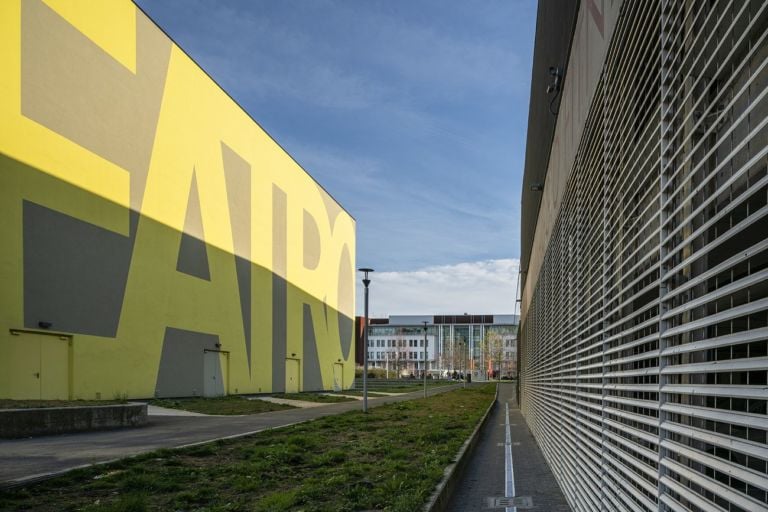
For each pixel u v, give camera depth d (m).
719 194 2.51
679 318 3.13
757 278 2.12
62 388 22.41
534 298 16.86
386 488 7.39
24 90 21.16
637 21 4.17
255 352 39.19
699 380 2.99
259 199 40.59
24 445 12.46
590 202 6.36
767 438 2.35
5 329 19.98
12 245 20.39
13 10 20.83
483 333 137.25
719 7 2.72
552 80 10.17
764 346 2.42
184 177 31.25
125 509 6.36
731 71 2.66
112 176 25.61
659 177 3.58
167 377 29.02
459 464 9.74
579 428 6.71
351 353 63.12
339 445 12.45
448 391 52.06
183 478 8.34
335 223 58.25
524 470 10.55
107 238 25.11
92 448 11.92
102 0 25.27
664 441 3.32
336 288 58.00
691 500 2.83
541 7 11.53
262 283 40.66
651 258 3.98
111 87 25.70
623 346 4.26
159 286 28.67
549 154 11.61
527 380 21.39
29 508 6.52
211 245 33.81
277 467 9.45
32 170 21.36
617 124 4.89
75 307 23.11
